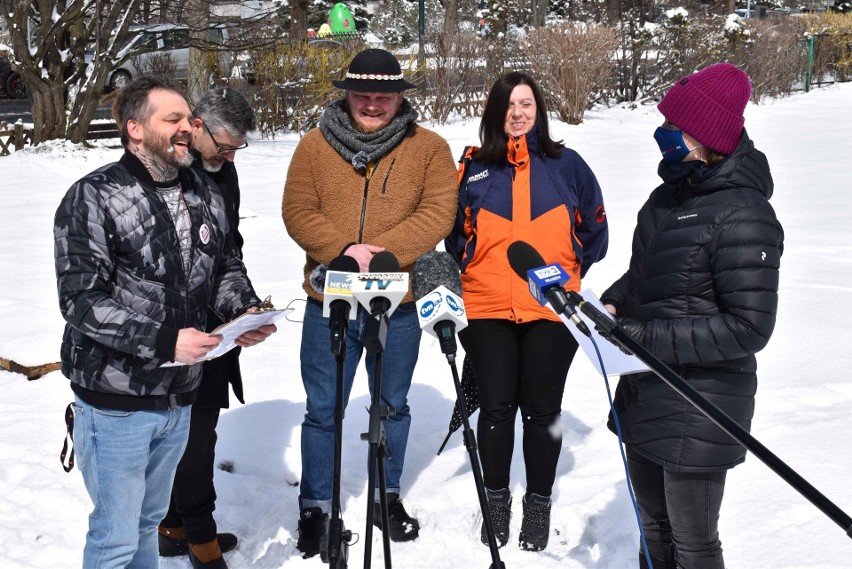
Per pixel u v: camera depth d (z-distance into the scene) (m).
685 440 2.87
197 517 3.56
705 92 2.80
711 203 2.84
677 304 2.88
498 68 23.61
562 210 3.95
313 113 21.38
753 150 2.88
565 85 22.61
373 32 43.50
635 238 3.08
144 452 2.89
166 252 2.87
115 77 20.95
